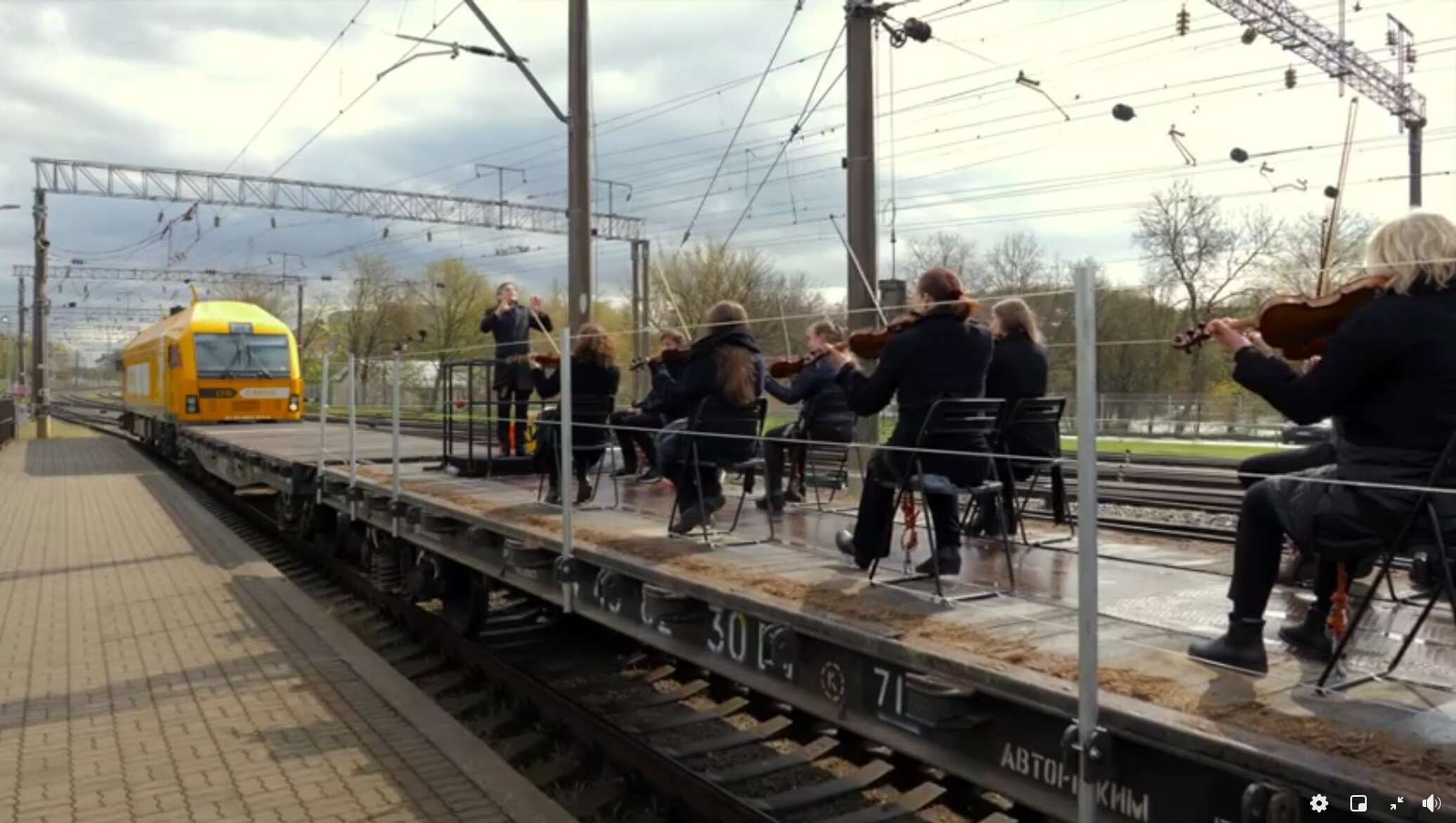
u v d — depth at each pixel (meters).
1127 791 2.92
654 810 5.06
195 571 9.96
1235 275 11.27
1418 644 3.78
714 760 5.56
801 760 5.40
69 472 20.62
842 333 7.35
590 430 7.36
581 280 12.93
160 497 16.08
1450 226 2.98
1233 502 9.70
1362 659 3.51
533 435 10.03
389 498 8.49
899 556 5.53
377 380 24.42
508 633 8.05
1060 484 6.61
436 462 10.91
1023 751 3.21
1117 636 3.71
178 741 5.35
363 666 6.69
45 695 6.14
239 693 6.16
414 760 5.09
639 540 5.77
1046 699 3.05
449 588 7.78
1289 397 3.10
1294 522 3.11
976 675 3.28
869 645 3.69
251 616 8.09
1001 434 5.92
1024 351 5.91
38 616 8.14
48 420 33.78
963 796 4.84
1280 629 3.72
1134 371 9.98
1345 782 2.37
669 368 8.10
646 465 9.51
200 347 21.12
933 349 4.63
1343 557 3.01
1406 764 2.46
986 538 6.10
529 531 6.12
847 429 7.27
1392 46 17.14
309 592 10.30
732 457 5.86
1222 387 9.62
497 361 9.16
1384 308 2.97
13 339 81.12
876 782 5.09
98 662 6.84
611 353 7.43
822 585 4.55
